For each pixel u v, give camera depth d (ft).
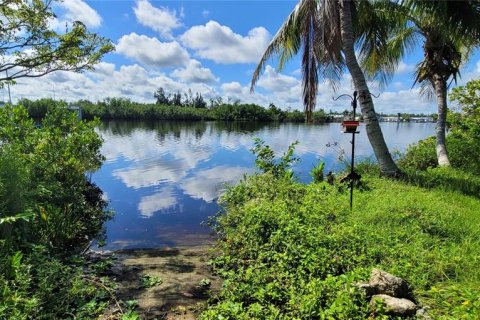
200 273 15.84
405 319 9.48
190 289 14.15
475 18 25.55
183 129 140.56
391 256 13.21
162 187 39.01
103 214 27.20
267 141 89.25
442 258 12.79
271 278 12.96
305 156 62.13
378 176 28.66
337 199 21.90
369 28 32.27
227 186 30.45
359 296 10.19
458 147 33.12
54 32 24.88
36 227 16.84
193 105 286.87
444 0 24.82
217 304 12.34
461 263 12.34
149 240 22.16
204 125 173.06
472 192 23.72
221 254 18.11
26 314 9.66
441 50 32.19
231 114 225.56
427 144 39.06
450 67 32.89
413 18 31.71
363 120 28.76
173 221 26.48
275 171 29.19
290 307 10.67
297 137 102.01
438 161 33.42
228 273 14.33
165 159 60.08
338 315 9.44
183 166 53.42
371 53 34.60
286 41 31.37
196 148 76.38
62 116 30.14
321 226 16.15
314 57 28.17
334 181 27.63
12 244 14.37
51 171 23.13
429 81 38.37
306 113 30.40
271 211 18.07
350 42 27.61
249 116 223.71
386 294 10.47
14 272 11.74
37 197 20.10
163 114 220.23
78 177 25.30
